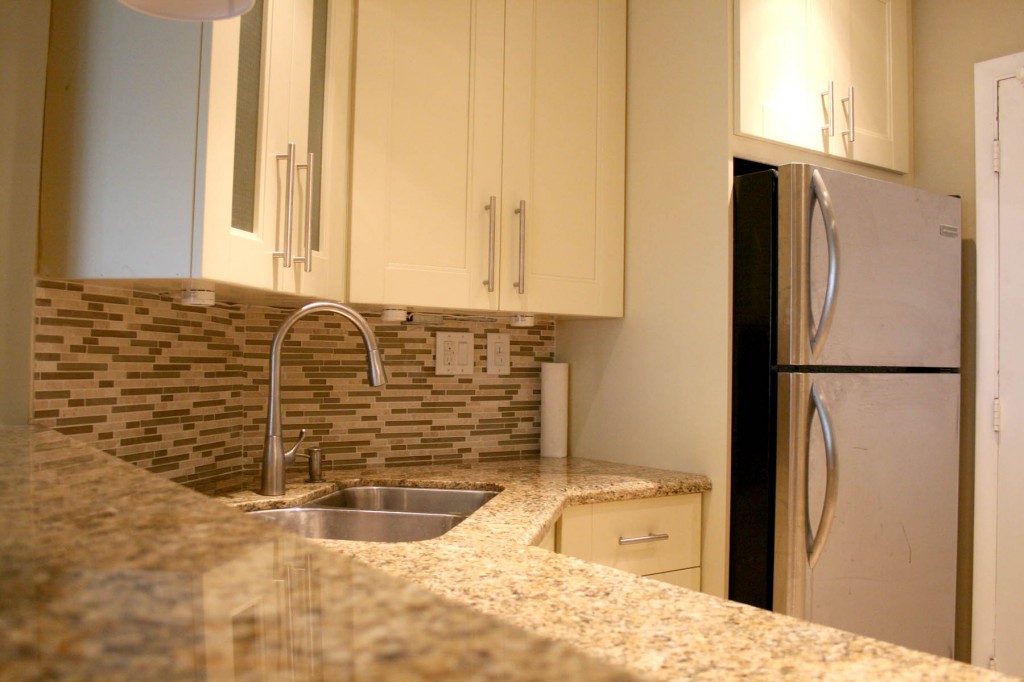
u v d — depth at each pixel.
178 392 1.72
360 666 0.23
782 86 2.10
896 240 2.03
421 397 2.27
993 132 2.21
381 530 1.68
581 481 1.95
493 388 2.40
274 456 1.70
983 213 2.22
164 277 1.27
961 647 2.28
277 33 1.46
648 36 2.24
